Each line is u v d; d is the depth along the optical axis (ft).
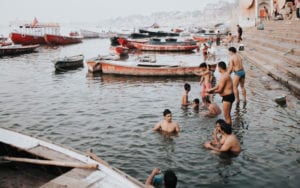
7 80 67.41
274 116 35.81
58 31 193.67
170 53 124.88
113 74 69.82
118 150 28.32
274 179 22.12
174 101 45.55
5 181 18.60
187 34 224.12
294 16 107.45
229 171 23.54
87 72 75.51
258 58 76.02
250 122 34.09
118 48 112.06
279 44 74.95
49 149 18.83
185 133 31.65
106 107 43.55
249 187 21.30
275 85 51.13
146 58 82.02
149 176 22.18
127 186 14.32
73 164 16.21
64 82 63.87
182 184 22.03
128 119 37.58
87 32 252.01
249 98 43.86
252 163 24.59
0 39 184.14
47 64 94.32
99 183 14.46
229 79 31.94
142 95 50.52
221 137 29.84
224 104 32.45
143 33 178.50
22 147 19.08
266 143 28.37
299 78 47.37
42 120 38.45
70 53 131.75
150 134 31.89
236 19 201.05
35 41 168.86
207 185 21.80
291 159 25.07
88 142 30.60
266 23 122.72
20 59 108.47
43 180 18.56
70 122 37.27
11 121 38.40
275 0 151.23
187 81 62.13
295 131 31.09
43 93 54.03
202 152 26.96
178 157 26.27
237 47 107.96
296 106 39.22
